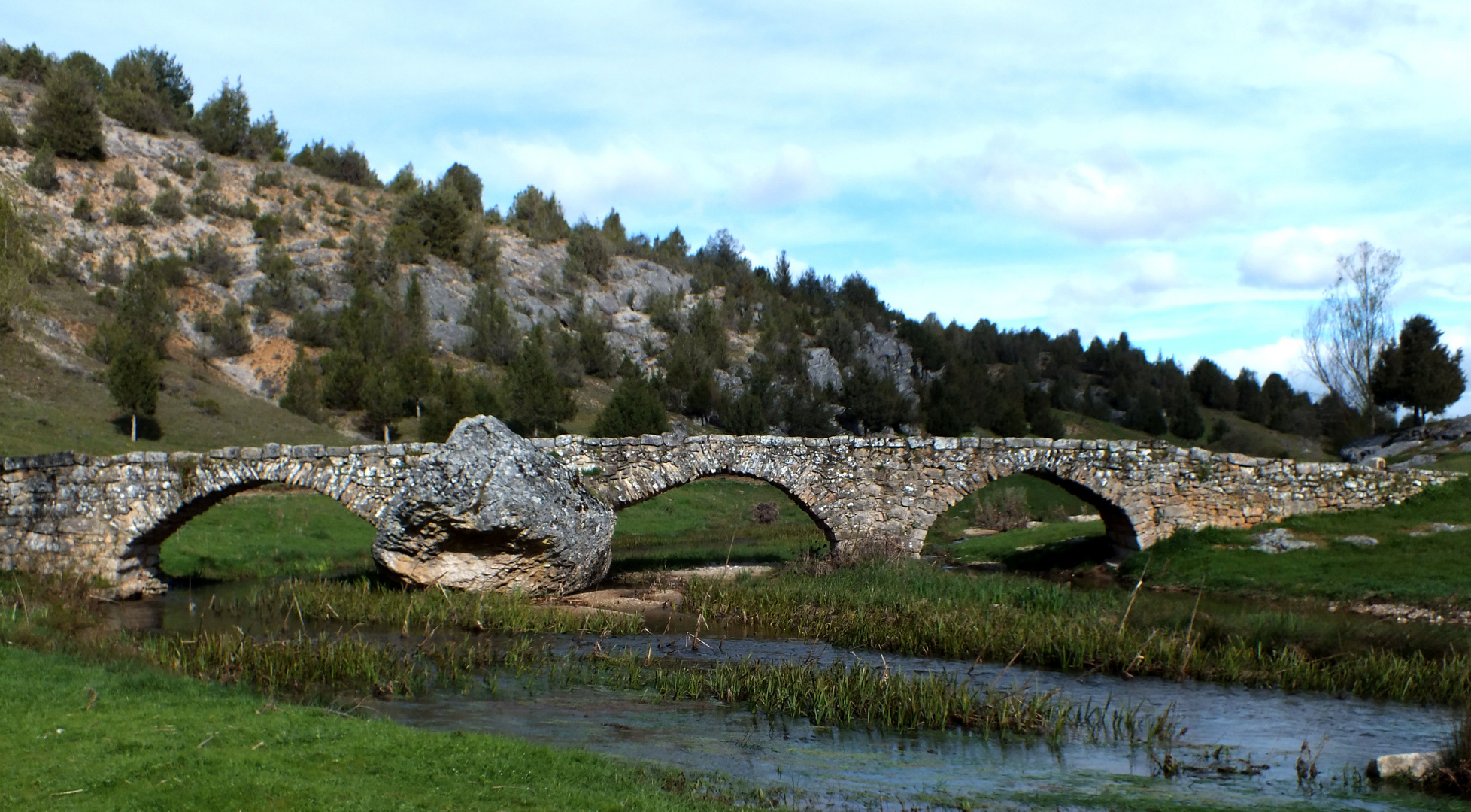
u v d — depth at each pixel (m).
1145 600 24.56
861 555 29.45
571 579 26.77
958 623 20.80
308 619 22.64
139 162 100.94
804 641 21.06
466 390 62.97
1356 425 65.12
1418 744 13.55
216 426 55.06
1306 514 30.97
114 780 9.58
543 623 22.11
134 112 107.62
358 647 17.20
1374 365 65.12
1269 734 14.10
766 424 79.25
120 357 49.91
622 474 30.19
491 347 85.06
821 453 30.67
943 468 30.70
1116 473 30.86
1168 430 112.31
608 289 112.94
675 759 12.28
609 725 13.90
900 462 30.73
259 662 16.12
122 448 46.62
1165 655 18.27
